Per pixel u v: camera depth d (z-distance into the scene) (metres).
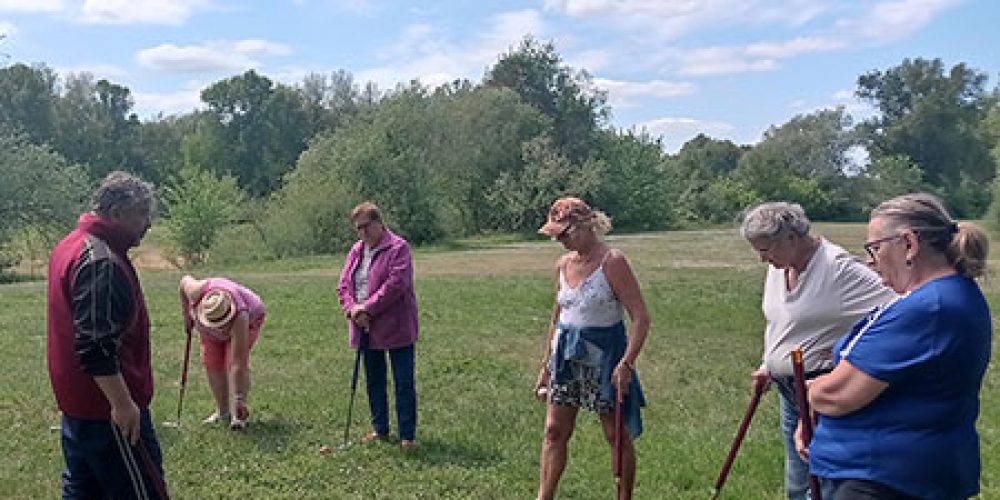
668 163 58.81
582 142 56.06
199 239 39.31
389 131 43.59
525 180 50.50
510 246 41.19
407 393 6.46
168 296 16.14
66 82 74.69
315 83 79.12
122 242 3.73
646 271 23.56
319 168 42.69
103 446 3.79
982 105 77.00
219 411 7.07
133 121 79.06
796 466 4.45
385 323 6.36
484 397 8.38
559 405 5.02
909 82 79.81
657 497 5.59
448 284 19.69
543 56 57.91
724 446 6.73
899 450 2.94
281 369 9.52
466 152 50.78
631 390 4.93
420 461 6.22
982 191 69.75
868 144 78.06
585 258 4.95
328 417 7.32
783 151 70.44
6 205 33.41
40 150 35.22
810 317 4.09
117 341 3.60
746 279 20.73
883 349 2.94
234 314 6.66
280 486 5.69
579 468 6.14
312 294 17.12
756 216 4.10
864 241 3.12
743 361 10.57
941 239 2.97
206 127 75.00
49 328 3.78
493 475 5.96
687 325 13.62
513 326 13.13
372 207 6.39
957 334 2.86
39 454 6.23
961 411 2.95
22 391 8.00
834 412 3.08
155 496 3.88
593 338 4.89
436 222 43.88
